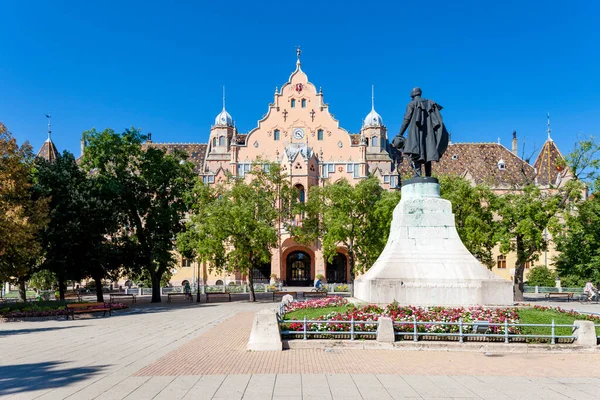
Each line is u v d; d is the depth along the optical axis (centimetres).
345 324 1669
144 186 4631
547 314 1847
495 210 4484
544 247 4459
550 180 7744
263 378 1191
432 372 1261
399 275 1964
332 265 7706
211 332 2148
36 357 1543
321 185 7681
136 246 4419
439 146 2186
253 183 4750
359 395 1045
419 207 2069
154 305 4122
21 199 3291
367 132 8638
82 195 3912
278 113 8019
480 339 1617
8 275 3250
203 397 1027
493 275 1966
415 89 2245
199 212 4656
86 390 1088
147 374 1247
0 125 3148
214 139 8681
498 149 8681
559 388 1113
